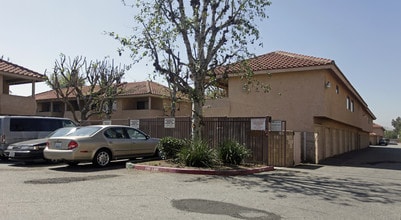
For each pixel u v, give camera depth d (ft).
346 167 53.01
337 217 21.26
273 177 37.65
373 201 26.30
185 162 41.04
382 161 66.69
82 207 21.79
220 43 46.50
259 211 22.02
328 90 65.10
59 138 41.86
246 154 44.88
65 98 96.73
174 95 64.39
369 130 172.45
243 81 69.36
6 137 49.24
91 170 39.91
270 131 49.11
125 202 23.45
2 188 27.58
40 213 20.16
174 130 58.80
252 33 46.96
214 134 52.19
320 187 31.89
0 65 82.17
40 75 87.86
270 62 69.46
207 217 20.31
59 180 31.94
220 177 36.14
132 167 41.75
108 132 44.37
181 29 45.70
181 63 46.16
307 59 66.13
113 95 100.68
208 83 48.32
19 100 83.71
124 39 44.78
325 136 73.82
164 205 22.90
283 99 65.62
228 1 46.37
